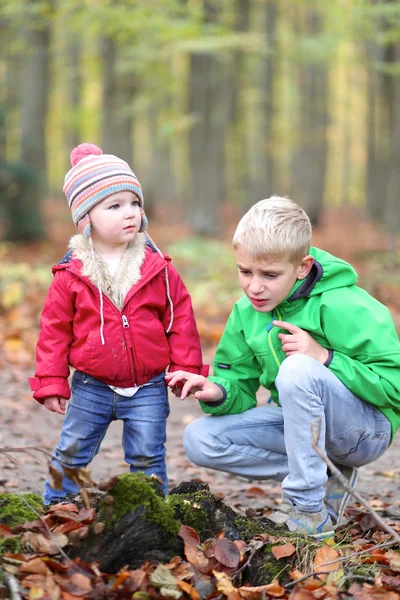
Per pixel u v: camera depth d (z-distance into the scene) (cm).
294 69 3097
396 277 1365
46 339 339
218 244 1802
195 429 347
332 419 323
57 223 2462
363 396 322
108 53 2189
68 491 346
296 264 320
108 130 2236
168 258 349
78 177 341
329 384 317
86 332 335
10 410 658
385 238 2453
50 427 617
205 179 2077
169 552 280
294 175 3566
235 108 3028
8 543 275
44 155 2038
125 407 340
